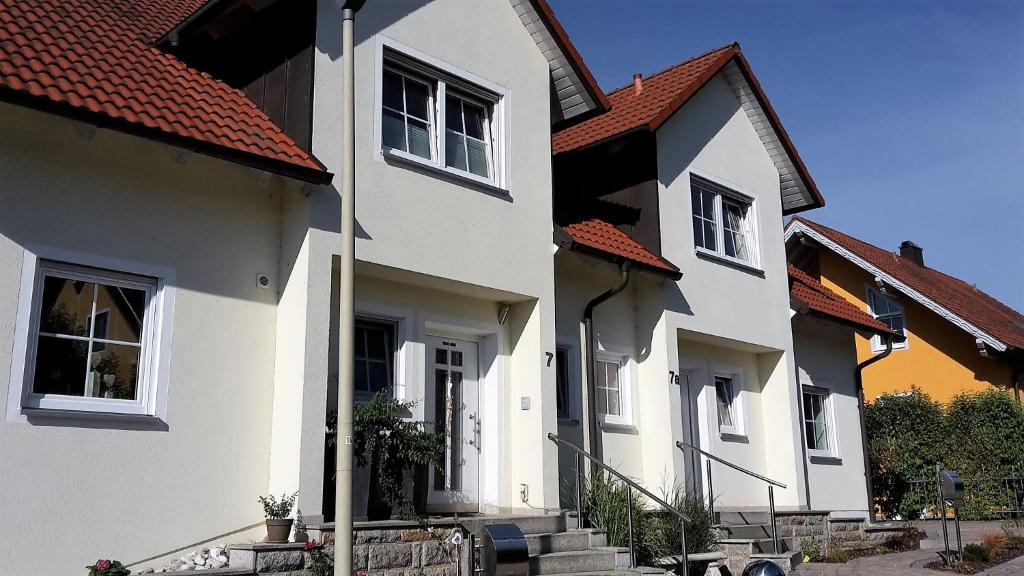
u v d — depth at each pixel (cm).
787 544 1312
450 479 1034
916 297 2209
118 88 808
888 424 2098
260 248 881
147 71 880
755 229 1493
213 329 834
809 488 1541
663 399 1255
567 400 1191
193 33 943
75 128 775
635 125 1262
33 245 739
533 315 1086
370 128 934
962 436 2000
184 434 800
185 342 815
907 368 2327
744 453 1443
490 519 910
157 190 821
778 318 1492
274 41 945
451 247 986
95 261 771
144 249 803
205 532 798
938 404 2086
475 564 862
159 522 771
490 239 1035
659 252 1279
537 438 1053
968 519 1936
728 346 1444
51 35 853
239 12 919
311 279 854
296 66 911
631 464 1247
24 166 745
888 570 1162
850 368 1738
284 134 892
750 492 1434
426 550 841
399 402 899
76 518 725
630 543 971
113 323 786
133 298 804
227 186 869
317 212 871
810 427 1617
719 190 1442
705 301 1348
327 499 843
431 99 1034
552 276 1109
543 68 1175
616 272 1288
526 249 1080
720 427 1431
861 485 1678
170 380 799
